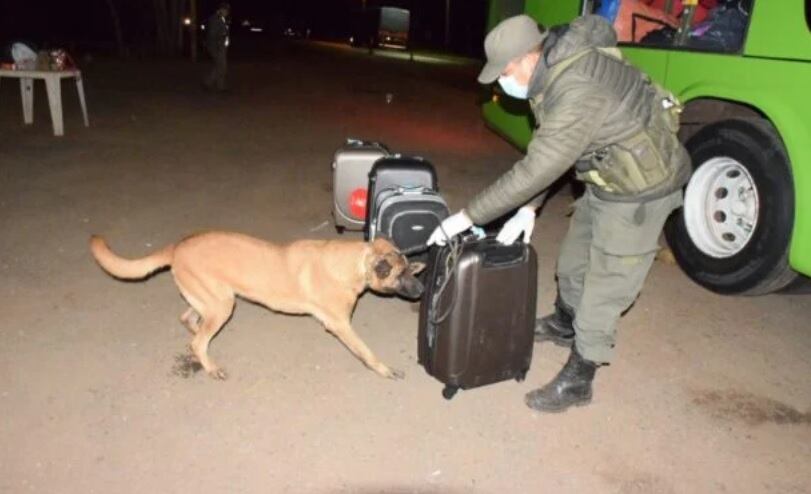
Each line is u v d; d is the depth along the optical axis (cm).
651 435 319
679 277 507
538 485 282
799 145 389
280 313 419
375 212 424
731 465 300
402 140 1000
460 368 320
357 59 2805
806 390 362
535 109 286
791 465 302
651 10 558
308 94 1504
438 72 2383
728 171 462
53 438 289
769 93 410
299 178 734
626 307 319
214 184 688
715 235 471
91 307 407
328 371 359
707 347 403
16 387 322
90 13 2338
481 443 307
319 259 338
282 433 304
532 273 320
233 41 3478
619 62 273
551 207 675
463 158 891
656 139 275
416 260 409
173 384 335
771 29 409
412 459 293
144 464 278
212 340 381
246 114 1155
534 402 334
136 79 1535
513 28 274
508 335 324
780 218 412
